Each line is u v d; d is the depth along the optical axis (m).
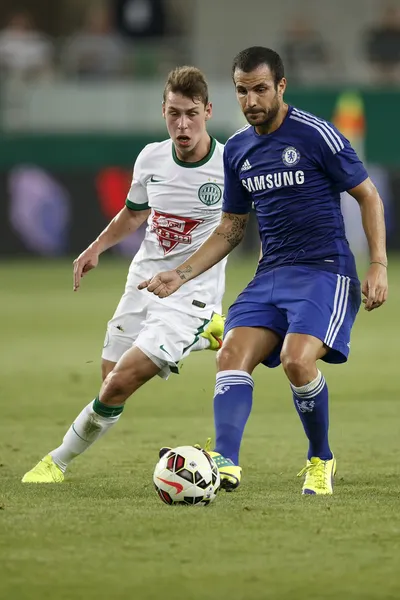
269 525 16.75
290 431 28.77
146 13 102.50
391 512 17.80
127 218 23.28
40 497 19.67
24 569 14.37
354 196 20.28
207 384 38.31
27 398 34.88
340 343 19.97
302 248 20.34
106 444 26.91
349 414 31.45
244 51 19.88
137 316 22.88
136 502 18.95
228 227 21.23
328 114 95.44
